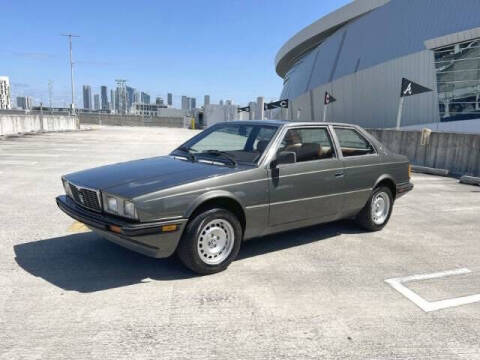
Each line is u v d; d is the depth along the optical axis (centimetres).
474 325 347
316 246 544
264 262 476
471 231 647
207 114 7181
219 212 421
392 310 369
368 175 579
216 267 431
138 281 409
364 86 3791
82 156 1476
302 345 307
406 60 3195
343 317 353
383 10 3697
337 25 5619
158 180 412
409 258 510
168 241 396
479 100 2620
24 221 608
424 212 773
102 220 394
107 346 295
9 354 281
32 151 1598
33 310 343
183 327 325
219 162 478
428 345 314
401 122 3247
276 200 469
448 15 2927
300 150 505
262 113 5691
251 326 331
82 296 371
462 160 1245
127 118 7344
